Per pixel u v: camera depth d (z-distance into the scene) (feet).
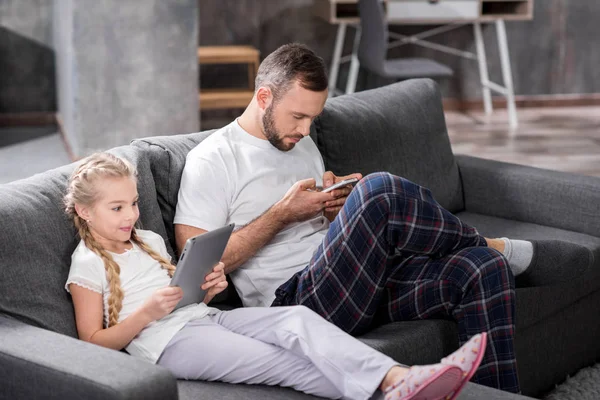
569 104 20.63
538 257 6.86
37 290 5.58
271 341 5.68
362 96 8.71
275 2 18.58
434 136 9.05
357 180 6.75
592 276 8.13
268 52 18.83
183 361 5.64
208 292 6.08
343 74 19.36
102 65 14.58
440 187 8.95
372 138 8.34
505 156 15.94
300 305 5.73
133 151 6.55
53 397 4.76
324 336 5.42
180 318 5.80
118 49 14.58
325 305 6.23
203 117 18.75
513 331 6.21
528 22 20.04
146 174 6.51
